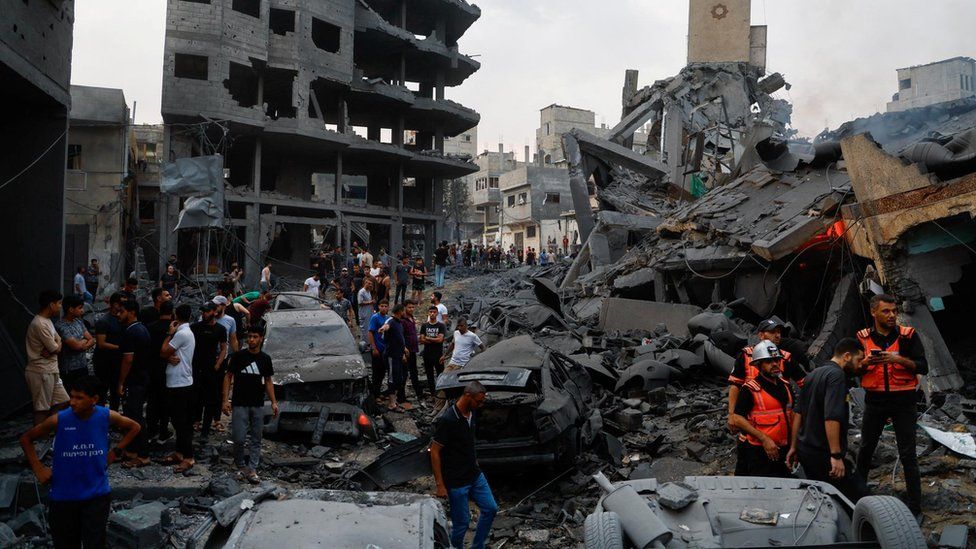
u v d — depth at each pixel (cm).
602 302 1741
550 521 743
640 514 486
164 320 863
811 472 549
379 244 4847
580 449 898
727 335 1257
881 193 1062
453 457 596
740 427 589
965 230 1027
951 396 935
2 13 874
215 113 3447
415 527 431
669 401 1138
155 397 883
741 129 3225
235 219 3738
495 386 832
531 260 4169
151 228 3784
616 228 2381
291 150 4125
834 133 1755
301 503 459
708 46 3912
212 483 749
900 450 607
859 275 1279
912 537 421
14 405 970
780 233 1373
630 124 3334
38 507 668
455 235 6838
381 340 1240
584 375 1065
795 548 438
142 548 610
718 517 496
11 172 1059
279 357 1088
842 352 579
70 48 1110
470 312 2138
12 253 1049
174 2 3400
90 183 2964
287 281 3662
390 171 4738
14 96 1034
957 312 1316
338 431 975
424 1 4700
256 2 3869
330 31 4231
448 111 4788
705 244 1647
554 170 6550
